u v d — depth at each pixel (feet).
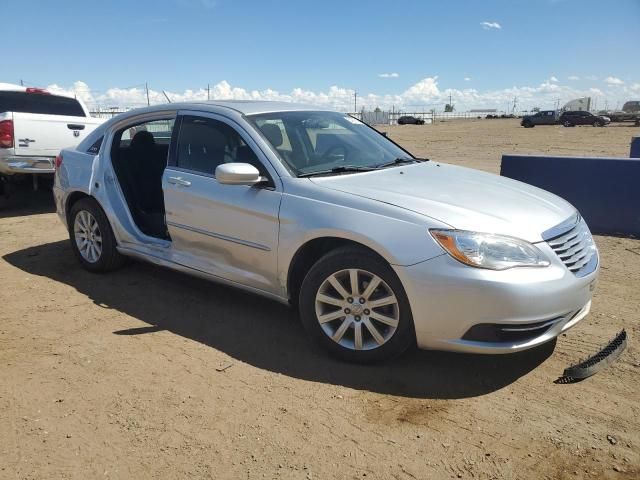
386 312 10.75
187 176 13.75
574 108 256.11
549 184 23.72
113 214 15.97
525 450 8.63
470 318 9.81
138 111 15.96
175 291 15.53
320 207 11.24
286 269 11.80
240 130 13.12
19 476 8.12
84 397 10.17
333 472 8.16
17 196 31.78
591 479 7.98
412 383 10.58
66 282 16.42
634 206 22.02
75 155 17.52
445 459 8.43
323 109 15.93
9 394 10.28
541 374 10.87
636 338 12.41
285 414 9.58
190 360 11.55
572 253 10.69
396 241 10.22
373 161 14.08
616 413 9.56
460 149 75.82
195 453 8.60
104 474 8.17
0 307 14.49
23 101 28.86
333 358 11.52
